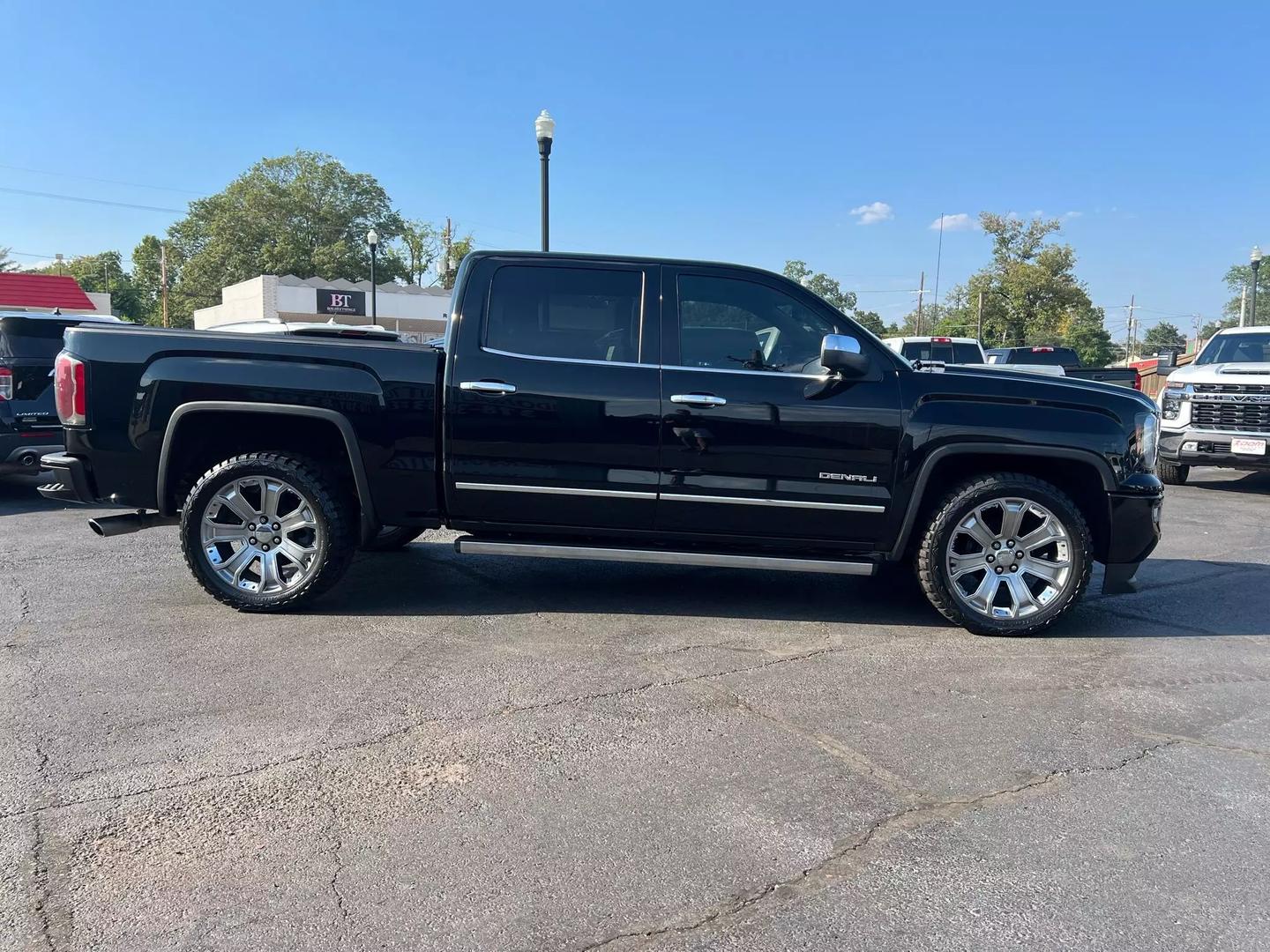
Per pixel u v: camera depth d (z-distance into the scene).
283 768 3.06
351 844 2.60
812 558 4.68
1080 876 2.50
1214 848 2.66
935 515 4.59
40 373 8.47
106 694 3.68
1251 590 5.80
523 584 5.57
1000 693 3.88
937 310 67.12
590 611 5.01
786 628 4.76
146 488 4.75
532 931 2.22
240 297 44.28
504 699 3.69
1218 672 4.20
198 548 4.71
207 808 2.78
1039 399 4.59
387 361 4.62
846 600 5.36
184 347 4.65
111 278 93.12
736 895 2.38
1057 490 4.57
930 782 3.04
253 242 65.69
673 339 4.67
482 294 4.71
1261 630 4.90
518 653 4.26
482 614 4.91
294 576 4.83
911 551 4.86
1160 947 2.20
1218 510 9.27
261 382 4.59
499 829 2.69
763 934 2.22
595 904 2.33
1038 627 4.63
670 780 3.02
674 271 4.72
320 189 67.56
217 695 3.68
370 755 3.16
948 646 4.51
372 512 4.72
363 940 2.17
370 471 4.66
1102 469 4.56
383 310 44.66
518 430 4.59
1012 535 4.62
